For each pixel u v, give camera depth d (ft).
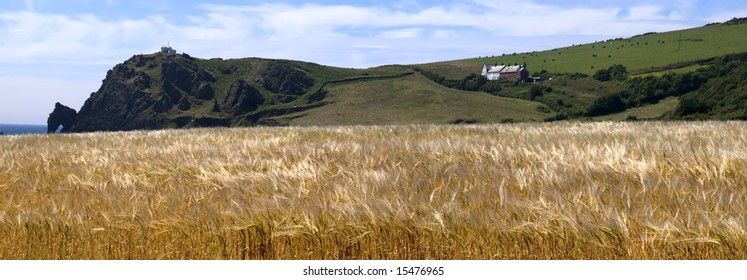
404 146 47.62
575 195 22.82
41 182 30.19
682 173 28.81
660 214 21.49
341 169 31.24
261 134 72.69
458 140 52.11
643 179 25.72
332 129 85.92
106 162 38.99
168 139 67.00
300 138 65.00
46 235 22.93
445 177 27.99
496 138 57.57
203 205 23.93
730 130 65.77
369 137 68.08
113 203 24.94
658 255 20.06
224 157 40.40
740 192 24.06
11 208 25.05
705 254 19.86
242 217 22.25
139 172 34.27
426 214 21.77
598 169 28.30
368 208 21.66
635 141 48.06
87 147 56.39
